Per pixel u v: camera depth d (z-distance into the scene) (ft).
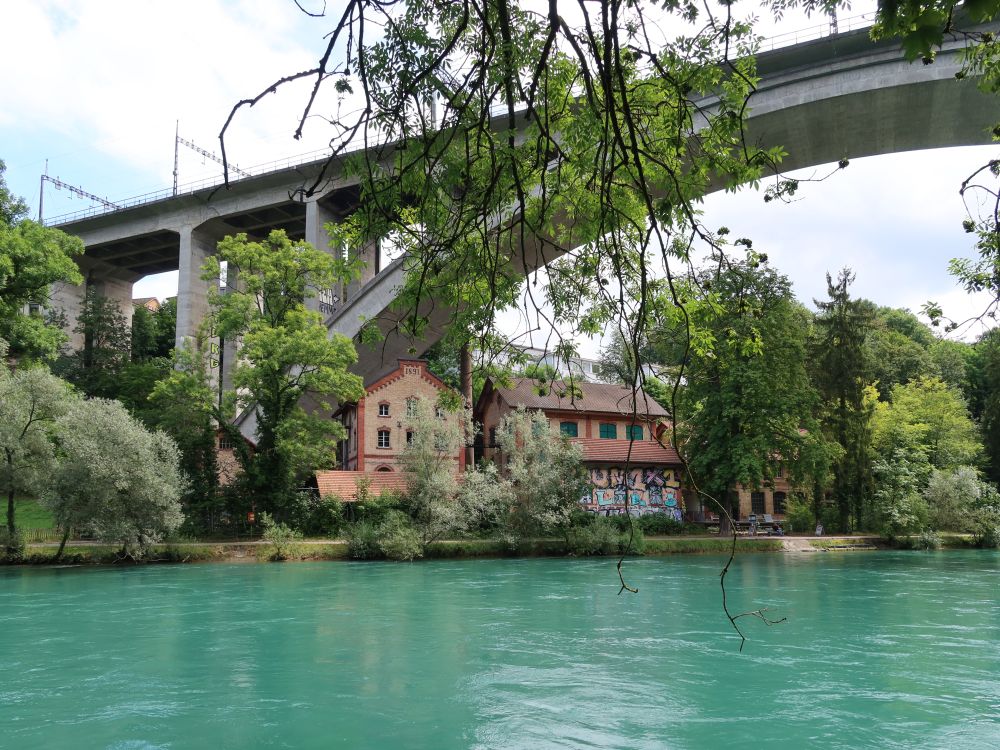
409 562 112.16
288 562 111.04
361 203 16.42
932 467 158.61
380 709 33.45
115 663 42.70
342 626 54.95
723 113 16.76
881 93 133.49
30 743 28.96
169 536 113.39
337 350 133.28
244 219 213.46
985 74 19.21
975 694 35.91
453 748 28.27
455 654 45.01
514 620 57.72
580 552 123.24
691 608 63.98
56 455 108.37
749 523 162.09
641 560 117.50
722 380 138.00
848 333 167.32
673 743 28.86
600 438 167.73
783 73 138.82
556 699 35.01
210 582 84.38
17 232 128.06
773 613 61.67
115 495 101.24
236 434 135.74
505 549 122.21
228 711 33.09
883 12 9.78
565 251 20.03
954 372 229.25
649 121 17.12
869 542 148.36
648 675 39.73
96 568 100.89
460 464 151.12
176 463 108.78
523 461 127.44
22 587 79.25
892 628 54.49
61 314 222.48
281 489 134.41
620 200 18.61
